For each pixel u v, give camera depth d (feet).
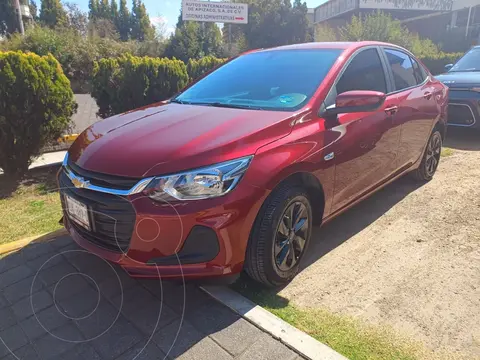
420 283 9.57
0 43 65.46
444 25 108.78
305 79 10.63
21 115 15.16
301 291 9.30
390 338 7.76
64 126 16.84
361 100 9.45
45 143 16.62
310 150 9.12
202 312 8.36
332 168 9.89
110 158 8.14
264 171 8.13
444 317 8.38
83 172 8.32
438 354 7.37
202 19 90.63
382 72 12.73
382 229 12.36
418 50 63.82
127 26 171.94
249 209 7.93
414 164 14.79
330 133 9.76
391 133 12.37
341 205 10.82
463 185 15.83
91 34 78.28
